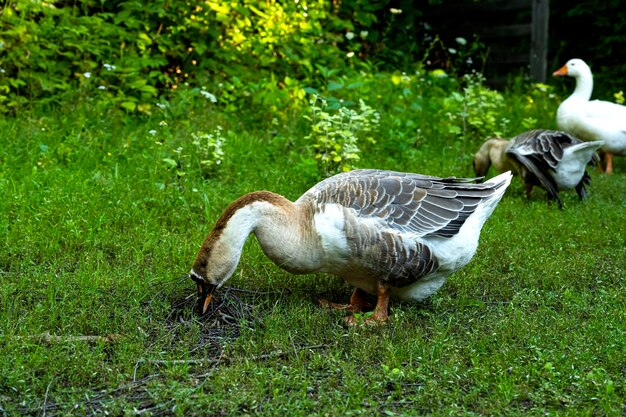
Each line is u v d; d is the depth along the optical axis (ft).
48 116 30.01
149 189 24.27
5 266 18.62
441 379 13.88
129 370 13.83
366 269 16.11
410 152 32.22
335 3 46.70
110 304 16.62
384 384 13.58
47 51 31.71
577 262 20.57
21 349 14.28
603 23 56.49
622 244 22.93
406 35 52.39
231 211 15.99
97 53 32.19
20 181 23.84
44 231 20.34
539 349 15.02
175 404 12.69
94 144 27.68
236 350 15.01
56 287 17.01
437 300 17.79
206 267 16.03
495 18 56.29
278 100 34.27
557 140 27.09
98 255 19.29
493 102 39.83
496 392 13.26
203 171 26.91
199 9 37.29
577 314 17.22
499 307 17.70
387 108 38.37
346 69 41.57
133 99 31.76
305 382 13.32
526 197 28.30
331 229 15.74
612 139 33.76
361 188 16.12
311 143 31.04
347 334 15.69
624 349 14.97
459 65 53.57
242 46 38.27
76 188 23.35
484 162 29.96
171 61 36.83
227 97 34.40
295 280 18.95
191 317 16.47
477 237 17.11
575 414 12.41
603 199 29.09
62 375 13.47
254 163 28.55
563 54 60.90
